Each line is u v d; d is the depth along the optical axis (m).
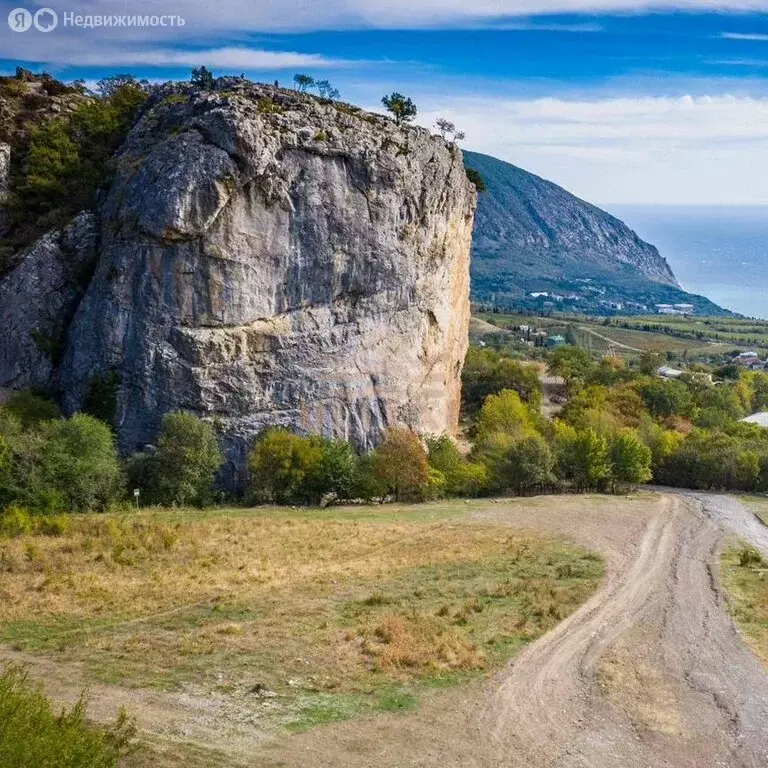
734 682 32.66
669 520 72.38
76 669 28.45
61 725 17.66
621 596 44.25
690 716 29.05
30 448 61.06
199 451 70.38
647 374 174.12
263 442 75.38
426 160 91.25
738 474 98.00
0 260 86.06
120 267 77.25
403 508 73.00
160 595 38.94
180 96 89.25
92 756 16.70
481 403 146.12
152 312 76.31
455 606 39.44
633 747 26.23
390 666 30.58
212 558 47.72
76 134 95.56
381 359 88.44
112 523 54.66
